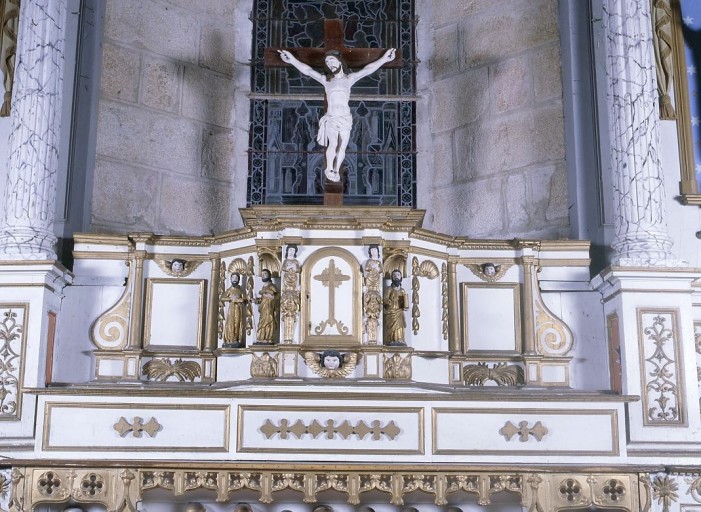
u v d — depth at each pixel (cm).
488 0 1132
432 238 917
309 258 875
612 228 959
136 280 923
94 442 820
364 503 878
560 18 1068
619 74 925
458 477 812
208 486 809
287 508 879
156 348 918
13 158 905
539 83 1071
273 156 1132
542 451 823
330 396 823
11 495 809
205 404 827
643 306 865
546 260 956
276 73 1154
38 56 923
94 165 1009
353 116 1143
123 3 1067
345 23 1166
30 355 856
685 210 988
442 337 906
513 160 1071
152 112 1068
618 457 826
